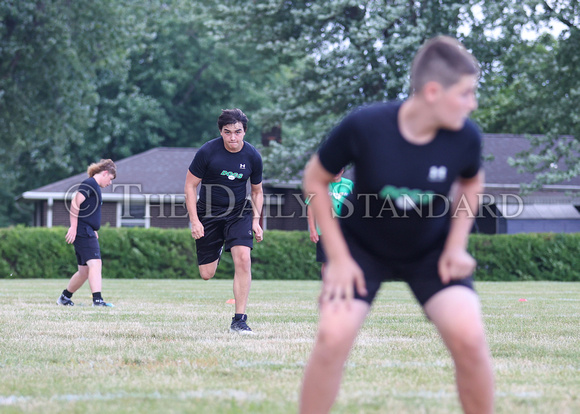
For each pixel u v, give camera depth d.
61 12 46.88
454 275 5.00
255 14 43.91
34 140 52.00
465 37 41.28
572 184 51.62
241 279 12.05
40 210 55.56
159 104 71.31
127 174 52.59
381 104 5.07
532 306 18.56
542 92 44.06
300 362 8.73
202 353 9.41
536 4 39.81
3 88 47.03
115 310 16.27
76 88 49.97
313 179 5.08
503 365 8.69
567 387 7.29
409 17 42.38
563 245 39.38
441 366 8.47
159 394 6.79
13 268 37.44
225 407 6.15
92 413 5.95
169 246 38.66
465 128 4.96
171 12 52.91
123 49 51.75
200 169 11.92
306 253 39.47
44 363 8.64
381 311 16.34
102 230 38.31
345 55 42.50
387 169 4.92
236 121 11.79
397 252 5.27
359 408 6.15
